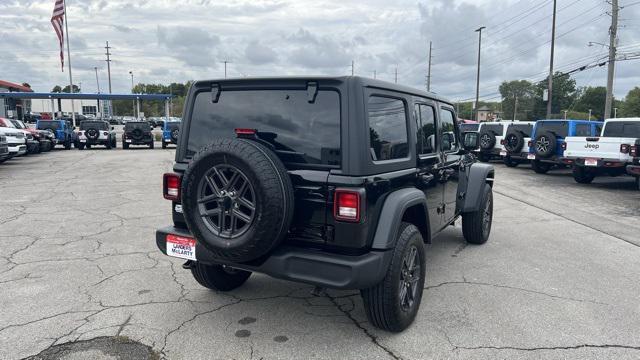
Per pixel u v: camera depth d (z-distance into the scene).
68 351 3.39
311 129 3.40
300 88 3.46
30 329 3.73
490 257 5.89
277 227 3.16
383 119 3.61
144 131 27.62
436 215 4.79
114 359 3.29
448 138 5.30
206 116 3.84
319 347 3.50
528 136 17.19
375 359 3.34
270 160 3.19
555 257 5.94
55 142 25.45
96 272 5.09
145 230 6.99
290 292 4.59
